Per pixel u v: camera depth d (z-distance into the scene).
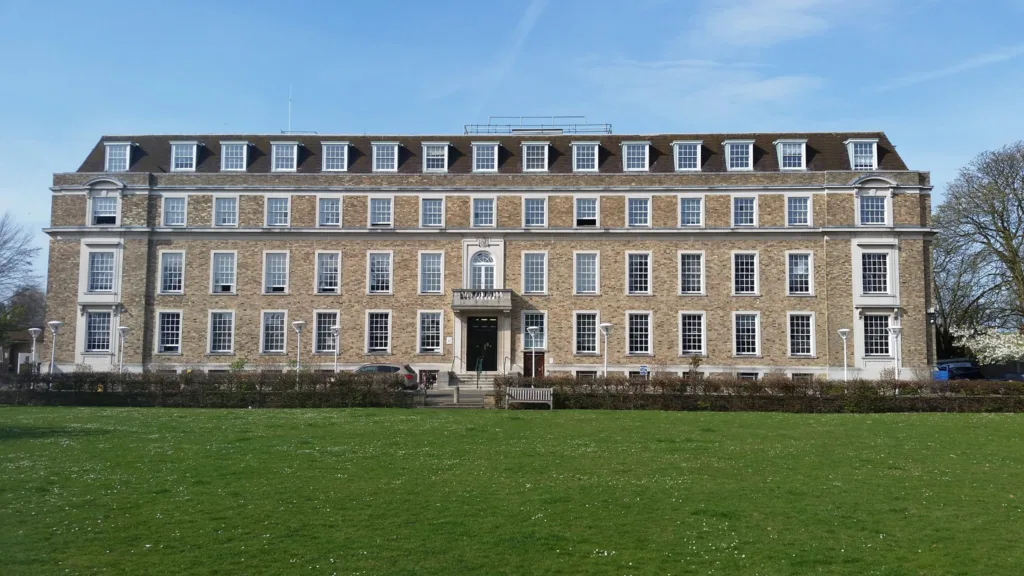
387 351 55.56
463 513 17.31
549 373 55.22
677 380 38.50
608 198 56.09
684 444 26.41
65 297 55.78
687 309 55.25
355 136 59.47
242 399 38.72
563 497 18.73
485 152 57.41
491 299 54.50
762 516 17.47
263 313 55.81
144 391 39.12
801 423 32.12
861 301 54.12
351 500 18.33
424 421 31.84
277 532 15.86
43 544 15.00
